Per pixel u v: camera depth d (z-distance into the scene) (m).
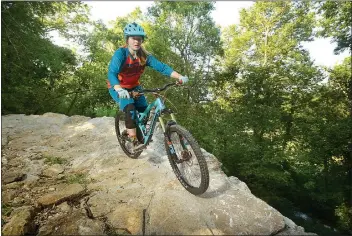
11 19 13.77
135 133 3.53
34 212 2.93
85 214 2.90
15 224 2.66
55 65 16.69
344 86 22.98
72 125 5.91
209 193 3.10
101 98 25.33
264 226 2.64
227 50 30.33
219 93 24.67
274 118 19.98
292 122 21.78
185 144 2.91
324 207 20.34
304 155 18.78
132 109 3.42
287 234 2.64
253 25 31.67
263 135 22.17
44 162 4.15
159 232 2.58
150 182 3.39
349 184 19.36
